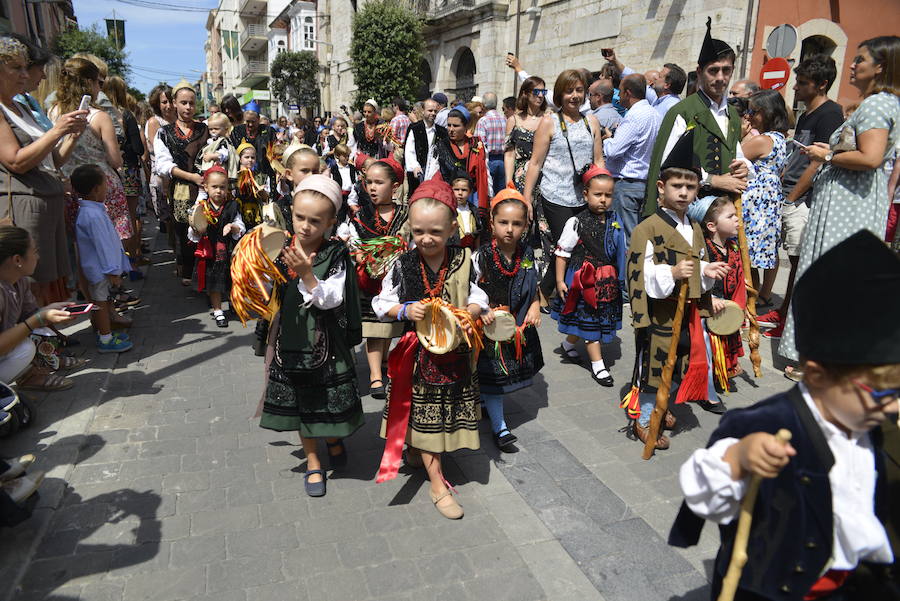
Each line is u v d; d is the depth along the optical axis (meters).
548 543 2.75
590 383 4.55
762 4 11.50
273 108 44.97
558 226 5.60
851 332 1.30
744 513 1.48
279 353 2.93
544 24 16.70
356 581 2.48
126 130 7.37
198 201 5.52
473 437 2.95
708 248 3.71
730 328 3.56
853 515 1.49
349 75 33.19
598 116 6.96
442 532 2.81
